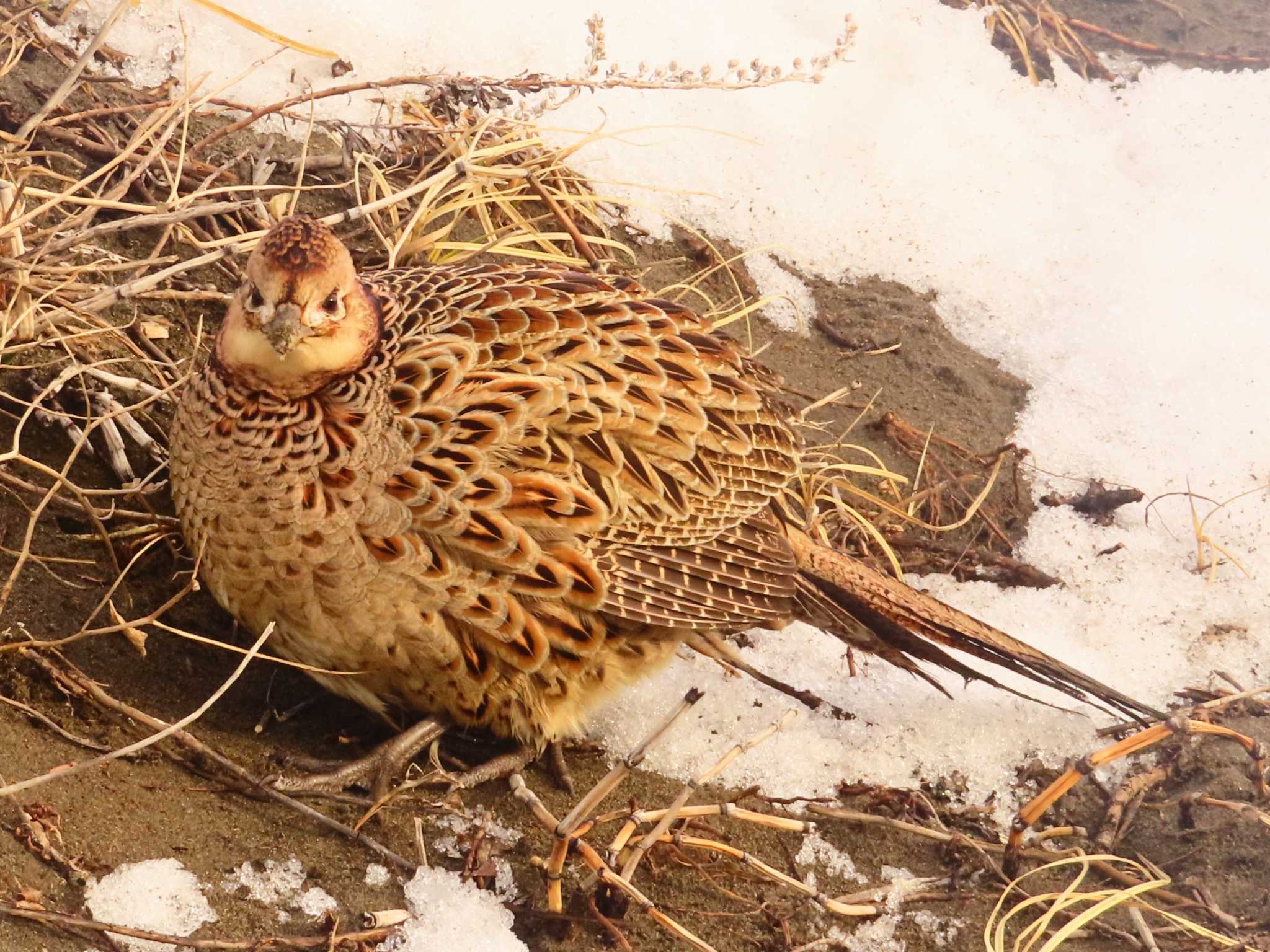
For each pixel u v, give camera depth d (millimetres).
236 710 1244
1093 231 1645
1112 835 1303
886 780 1320
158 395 1274
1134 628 1420
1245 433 1526
